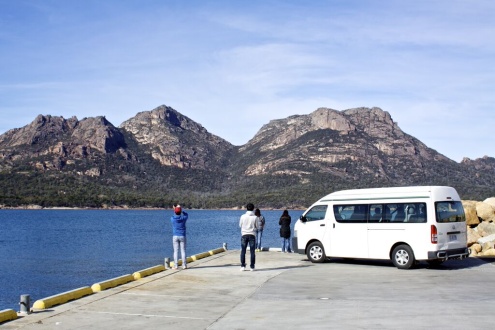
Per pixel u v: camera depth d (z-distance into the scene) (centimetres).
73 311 1100
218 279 1535
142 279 1534
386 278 1523
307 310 1091
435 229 1636
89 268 4216
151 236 8556
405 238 1683
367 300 1188
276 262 1945
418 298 1201
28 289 3247
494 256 2036
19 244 6969
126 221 14712
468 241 2292
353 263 1897
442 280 1472
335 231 1842
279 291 1331
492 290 1298
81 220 15112
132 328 954
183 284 1448
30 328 952
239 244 6319
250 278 1555
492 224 2328
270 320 1006
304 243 1917
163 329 946
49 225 12219
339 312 1062
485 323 941
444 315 1012
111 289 1366
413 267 1734
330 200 1877
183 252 1786
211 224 12694
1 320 1001
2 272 4012
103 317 1045
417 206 1675
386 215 1730
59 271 4059
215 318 1034
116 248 6231
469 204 2455
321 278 1543
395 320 978
